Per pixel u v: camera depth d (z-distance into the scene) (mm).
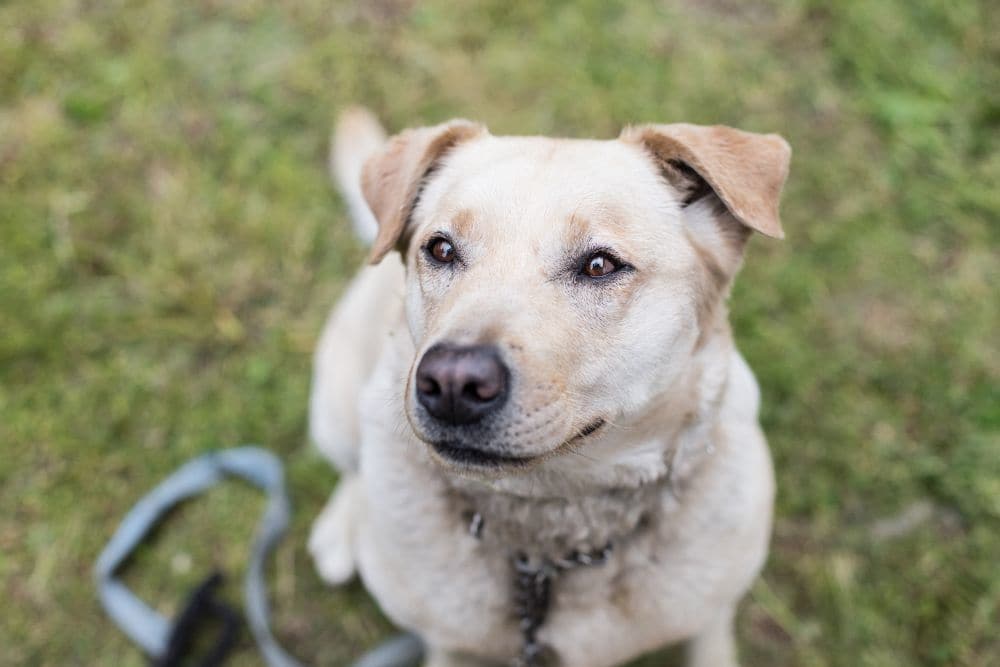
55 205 1006
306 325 959
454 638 671
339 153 853
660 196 603
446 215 591
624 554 637
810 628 815
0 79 1081
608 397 576
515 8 1128
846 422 887
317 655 833
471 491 629
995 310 931
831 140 1035
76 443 895
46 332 938
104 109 1066
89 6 1133
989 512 836
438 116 1079
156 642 809
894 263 959
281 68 1101
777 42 1103
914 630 807
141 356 938
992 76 1060
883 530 847
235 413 918
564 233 568
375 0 1142
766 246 966
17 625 828
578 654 660
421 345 561
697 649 738
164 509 864
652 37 1109
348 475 852
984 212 978
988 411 875
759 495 655
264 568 860
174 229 998
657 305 579
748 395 661
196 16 1132
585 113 1063
